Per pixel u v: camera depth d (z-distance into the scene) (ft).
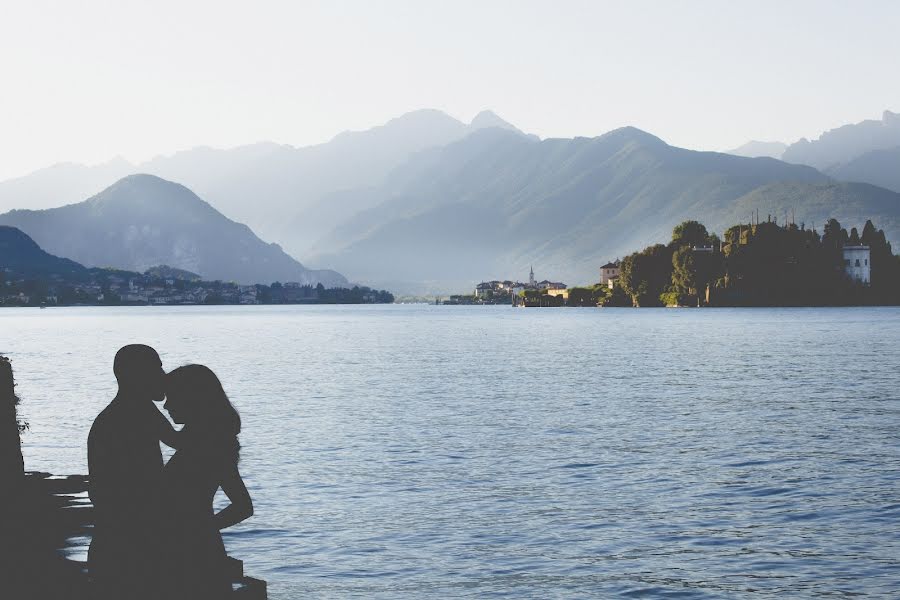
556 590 52.85
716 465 93.04
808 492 79.20
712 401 157.79
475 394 172.86
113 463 31.99
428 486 82.58
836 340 390.01
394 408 149.07
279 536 64.75
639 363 262.88
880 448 103.60
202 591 31.86
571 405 152.56
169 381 32.30
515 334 509.76
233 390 183.52
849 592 52.54
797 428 121.60
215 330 618.44
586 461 95.81
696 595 52.06
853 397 162.81
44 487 78.13
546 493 79.36
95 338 483.10
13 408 49.32
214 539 32.32
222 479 32.24
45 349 366.22
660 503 75.41
